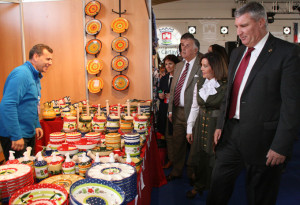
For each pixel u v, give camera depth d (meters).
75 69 3.81
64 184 1.10
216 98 2.23
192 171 2.97
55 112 3.18
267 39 1.58
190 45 2.78
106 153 1.49
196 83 2.62
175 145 3.12
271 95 1.55
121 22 3.66
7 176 1.03
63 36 3.77
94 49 3.73
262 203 1.68
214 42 11.90
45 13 3.73
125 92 3.80
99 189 0.89
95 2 3.70
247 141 1.62
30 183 1.09
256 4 1.54
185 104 2.77
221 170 1.83
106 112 2.74
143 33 3.71
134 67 3.76
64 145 1.49
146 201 1.86
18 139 1.99
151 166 2.79
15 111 1.99
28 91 2.14
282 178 3.40
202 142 2.38
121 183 1.04
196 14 11.81
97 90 3.76
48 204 0.89
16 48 3.33
